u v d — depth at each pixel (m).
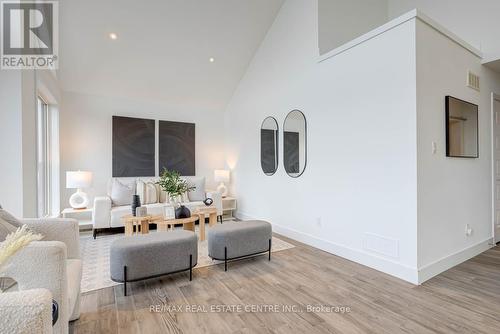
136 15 3.77
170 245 2.37
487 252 3.20
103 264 2.90
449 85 2.76
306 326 1.75
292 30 3.93
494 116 3.47
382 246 2.64
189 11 3.92
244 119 5.25
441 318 1.82
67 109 4.53
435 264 2.52
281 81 4.16
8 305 0.64
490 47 3.16
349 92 3.00
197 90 5.33
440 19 3.61
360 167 2.87
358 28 3.87
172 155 5.43
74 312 1.79
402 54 2.47
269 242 3.01
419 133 2.39
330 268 2.74
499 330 1.68
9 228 1.40
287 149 4.02
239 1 3.98
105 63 4.30
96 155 4.76
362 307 1.98
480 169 3.24
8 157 2.23
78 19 3.61
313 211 3.52
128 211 4.13
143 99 5.18
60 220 1.84
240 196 5.38
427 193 2.48
